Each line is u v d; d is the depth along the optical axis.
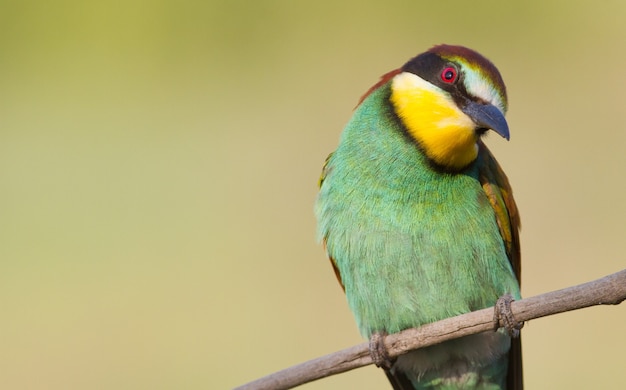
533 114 14.07
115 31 17.30
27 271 13.28
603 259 11.85
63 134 15.90
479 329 7.09
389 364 7.73
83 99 16.66
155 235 13.59
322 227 8.09
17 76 17.31
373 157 7.81
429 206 7.71
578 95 14.42
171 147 14.97
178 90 16.19
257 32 16.66
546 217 12.48
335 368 7.20
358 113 8.05
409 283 7.79
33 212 14.31
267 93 15.41
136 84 16.64
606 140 13.43
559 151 13.26
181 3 17.05
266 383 7.02
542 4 16.03
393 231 7.73
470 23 16.03
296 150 14.28
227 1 16.98
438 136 7.57
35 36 17.56
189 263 12.94
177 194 14.07
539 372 11.04
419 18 16.30
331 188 8.00
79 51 17.34
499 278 7.86
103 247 13.53
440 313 7.84
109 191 14.55
